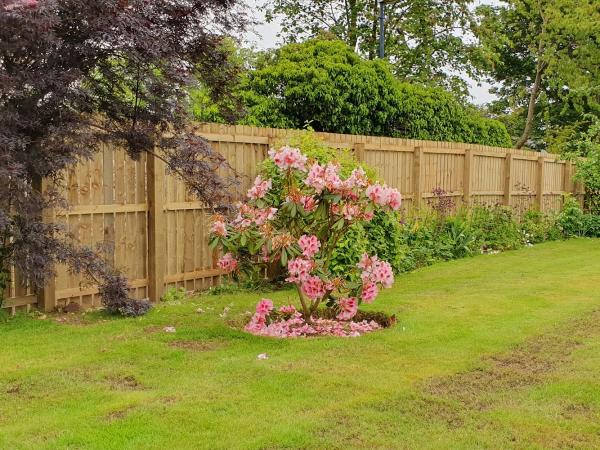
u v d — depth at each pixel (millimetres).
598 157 16250
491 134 20750
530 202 15578
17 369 4691
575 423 3848
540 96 28672
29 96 5859
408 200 11383
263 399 4117
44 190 6414
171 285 7770
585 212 17594
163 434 3566
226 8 6500
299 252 5715
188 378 4520
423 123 16969
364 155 10109
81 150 5816
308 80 14508
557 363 5020
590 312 6770
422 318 6414
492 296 7641
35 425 3674
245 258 6242
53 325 6004
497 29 26297
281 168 5797
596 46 27016
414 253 10586
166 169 6961
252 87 14711
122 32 5680
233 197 7117
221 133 8000
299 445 3475
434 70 23875
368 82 15242
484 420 3877
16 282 6441
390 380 4523
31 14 5223
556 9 26828
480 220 12875
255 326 5941
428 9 23094
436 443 3539
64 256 6066
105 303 6500
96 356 5016
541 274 9516
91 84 6320
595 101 27938
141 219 7453
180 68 6285
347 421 3814
